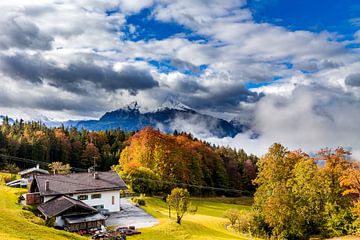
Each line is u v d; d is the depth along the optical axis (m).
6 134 162.25
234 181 157.62
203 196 131.25
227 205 113.81
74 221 60.75
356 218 71.81
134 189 103.81
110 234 55.41
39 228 47.84
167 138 124.88
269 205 71.81
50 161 162.00
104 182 78.19
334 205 73.69
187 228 66.12
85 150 170.88
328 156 77.25
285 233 70.94
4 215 50.31
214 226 75.38
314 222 75.19
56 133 180.25
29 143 151.88
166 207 91.56
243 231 75.56
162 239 57.81
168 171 117.50
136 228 63.53
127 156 128.50
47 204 68.06
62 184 74.44
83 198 73.94
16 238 39.47
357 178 67.19
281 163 84.19
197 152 146.25
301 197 74.81
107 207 76.25
